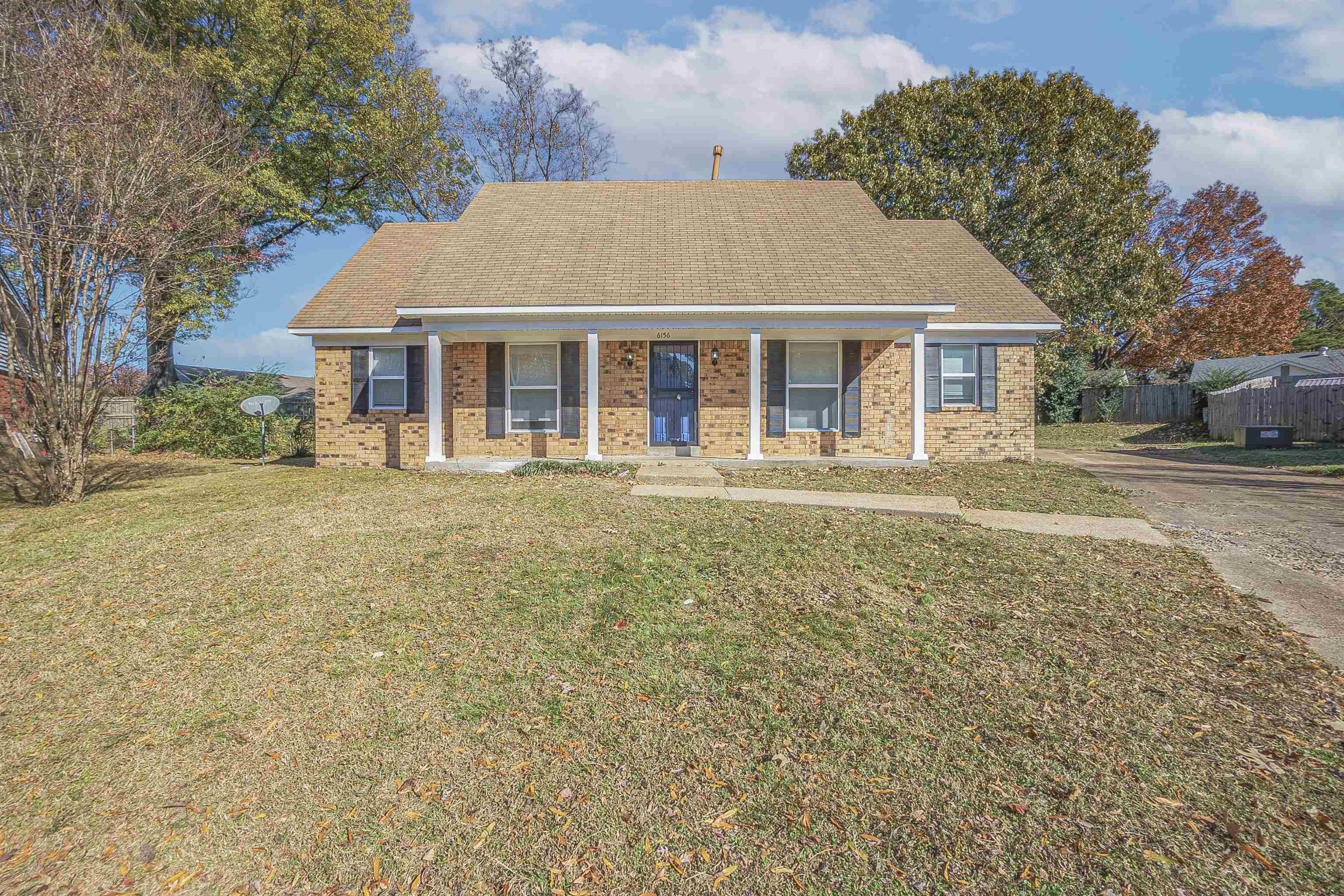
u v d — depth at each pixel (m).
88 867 2.81
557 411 13.32
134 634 4.85
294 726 3.72
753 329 11.91
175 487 10.76
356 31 21.09
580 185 16.02
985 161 23.66
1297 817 2.90
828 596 5.25
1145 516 8.37
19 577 6.09
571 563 5.98
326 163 22.58
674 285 12.00
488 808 3.07
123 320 10.33
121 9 12.62
